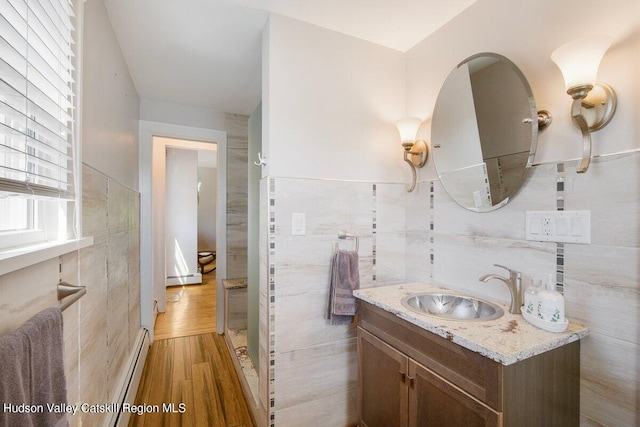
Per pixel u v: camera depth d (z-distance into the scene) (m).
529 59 1.22
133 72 2.21
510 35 1.29
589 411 1.01
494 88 1.32
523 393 0.87
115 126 1.72
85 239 1.06
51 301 0.86
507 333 0.97
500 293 1.31
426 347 1.09
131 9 1.50
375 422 1.36
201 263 5.73
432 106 1.70
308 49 1.59
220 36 1.74
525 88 1.19
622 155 0.95
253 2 1.44
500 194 1.30
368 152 1.75
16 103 0.73
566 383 0.99
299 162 1.56
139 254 2.67
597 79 1.01
